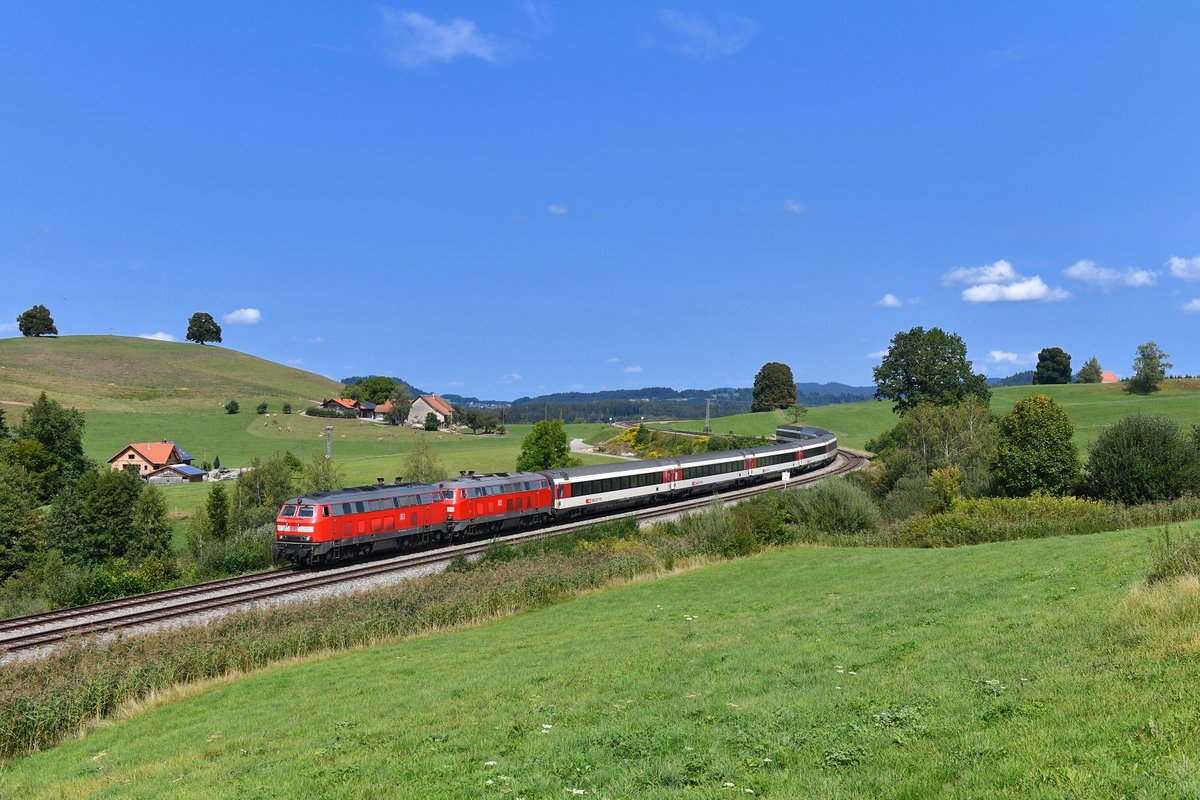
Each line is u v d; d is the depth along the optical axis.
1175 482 45.19
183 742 16.89
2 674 22.17
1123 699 10.30
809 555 39.56
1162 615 14.31
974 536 39.94
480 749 13.10
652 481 63.78
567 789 10.23
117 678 21.95
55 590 40.00
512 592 32.06
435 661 22.64
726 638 21.11
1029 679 12.46
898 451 72.56
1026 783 8.16
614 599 32.16
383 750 13.83
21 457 92.12
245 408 181.12
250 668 24.50
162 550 66.12
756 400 188.12
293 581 36.84
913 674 14.28
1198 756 8.07
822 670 15.92
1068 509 42.31
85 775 15.60
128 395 178.25
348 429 169.38
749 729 12.01
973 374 103.44
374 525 42.88
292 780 12.54
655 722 13.23
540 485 54.03
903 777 9.02
